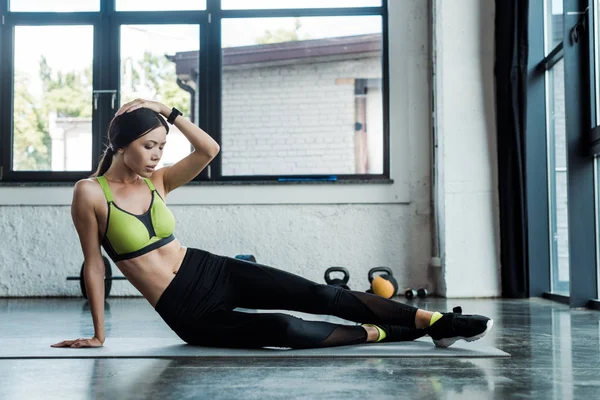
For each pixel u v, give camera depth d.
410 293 6.07
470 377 2.09
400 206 6.65
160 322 3.97
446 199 6.19
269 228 6.62
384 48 6.78
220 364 2.34
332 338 2.67
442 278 6.28
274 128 6.81
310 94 6.81
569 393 1.85
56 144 6.79
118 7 6.86
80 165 6.78
